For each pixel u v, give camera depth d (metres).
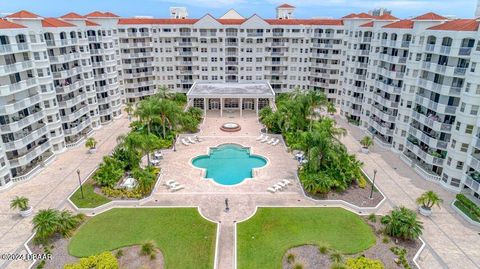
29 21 47.28
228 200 41.06
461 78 41.75
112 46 70.69
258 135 65.19
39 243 32.12
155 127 60.44
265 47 85.94
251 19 82.69
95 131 65.88
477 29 38.91
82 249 31.44
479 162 38.47
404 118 53.59
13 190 42.72
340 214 38.00
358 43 68.50
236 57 86.50
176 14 99.00
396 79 55.31
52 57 52.75
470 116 39.81
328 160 44.41
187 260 30.38
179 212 38.19
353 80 71.00
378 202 40.28
